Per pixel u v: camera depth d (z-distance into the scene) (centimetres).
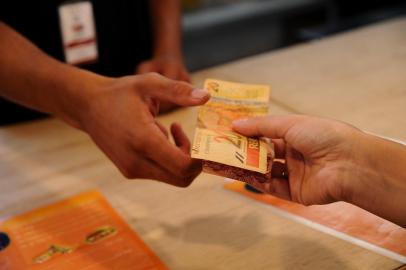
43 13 110
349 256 69
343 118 104
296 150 76
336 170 69
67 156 94
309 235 73
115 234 74
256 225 75
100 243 72
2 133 103
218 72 129
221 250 71
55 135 102
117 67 128
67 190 84
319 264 68
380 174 66
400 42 143
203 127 72
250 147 70
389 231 73
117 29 123
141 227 75
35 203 81
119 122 70
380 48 140
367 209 69
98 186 85
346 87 118
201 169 72
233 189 84
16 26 109
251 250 71
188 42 277
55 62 80
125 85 71
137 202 81
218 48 275
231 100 78
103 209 79
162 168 72
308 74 125
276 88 118
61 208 80
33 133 103
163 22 130
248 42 280
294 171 76
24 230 75
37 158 94
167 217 77
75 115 77
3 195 83
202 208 79
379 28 154
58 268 67
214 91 79
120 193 83
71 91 74
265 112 77
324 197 72
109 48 124
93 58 121
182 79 117
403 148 67
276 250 70
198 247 71
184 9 276
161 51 126
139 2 125
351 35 150
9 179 87
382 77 122
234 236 73
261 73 127
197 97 68
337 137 68
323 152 70
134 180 87
